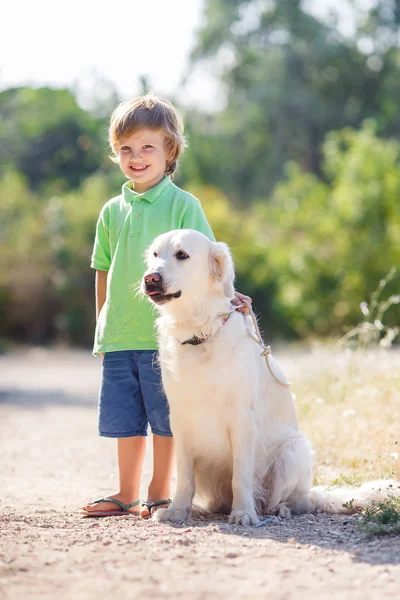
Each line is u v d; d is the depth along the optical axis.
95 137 40.03
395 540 4.36
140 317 5.57
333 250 27.73
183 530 4.67
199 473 5.38
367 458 6.88
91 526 4.86
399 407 7.95
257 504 5.47
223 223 32.09
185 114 44.34
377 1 45.19
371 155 27.62
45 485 6.72
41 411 12.87
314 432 7.82
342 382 8.97
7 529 4.64
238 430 5.04
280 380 5.62
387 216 27.16
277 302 28.94
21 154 40.56
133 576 3.63
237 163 45.00
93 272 32.22
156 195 5.71
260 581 3.57
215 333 4.97
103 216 5.95
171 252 4.94
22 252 32.53
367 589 3.46
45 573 3.68
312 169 45.00
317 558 3.98
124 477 5.59
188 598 3.33
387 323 24.95
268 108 44.28
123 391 5.62
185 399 5.03
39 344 32.56
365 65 44.56
